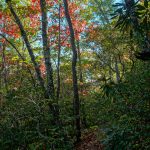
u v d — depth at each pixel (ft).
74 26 66.13
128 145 17.30
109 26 52.70
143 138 20.57
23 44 65.46
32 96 39.96
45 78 50.62
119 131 17.79
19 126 37.47
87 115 55.26
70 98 53.88
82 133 51.96
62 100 48.91
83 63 65.92
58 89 47.91
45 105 40.75
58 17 53.52
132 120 22.45
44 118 38.50
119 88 15.20
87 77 66.80
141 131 18.93
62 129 39.68
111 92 15.10
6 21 64.08
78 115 46.55
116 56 51.93
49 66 46.11
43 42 46.91
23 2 52.70
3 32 65.51
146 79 24.14
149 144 20.11
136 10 10.89
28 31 54.80
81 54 67.77
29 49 44.47
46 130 37.93
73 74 47.65
